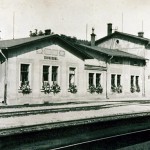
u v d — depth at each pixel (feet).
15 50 88.12
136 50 144.05
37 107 79.56
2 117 56.95
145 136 55.36
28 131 39.70
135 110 70.64
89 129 48.93
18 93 89.04
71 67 104.68
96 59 118.93
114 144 47.42
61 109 70.79
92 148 44.34
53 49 98.27
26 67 92.02
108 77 120.78
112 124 53.47
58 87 99.30
